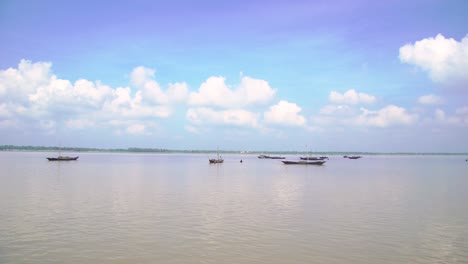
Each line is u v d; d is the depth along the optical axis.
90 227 25.34
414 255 20.09
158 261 18.88
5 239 22.33
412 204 35.75
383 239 22.97
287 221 27.64
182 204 34.81
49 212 30.23
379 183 57.41
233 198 39.12
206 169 94.88
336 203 36.09
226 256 19.64
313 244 21.81
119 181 56.69
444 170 97.56
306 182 58.59
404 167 115.50
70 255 19.59
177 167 103.06
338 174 78.31
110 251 20.28
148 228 25.17
